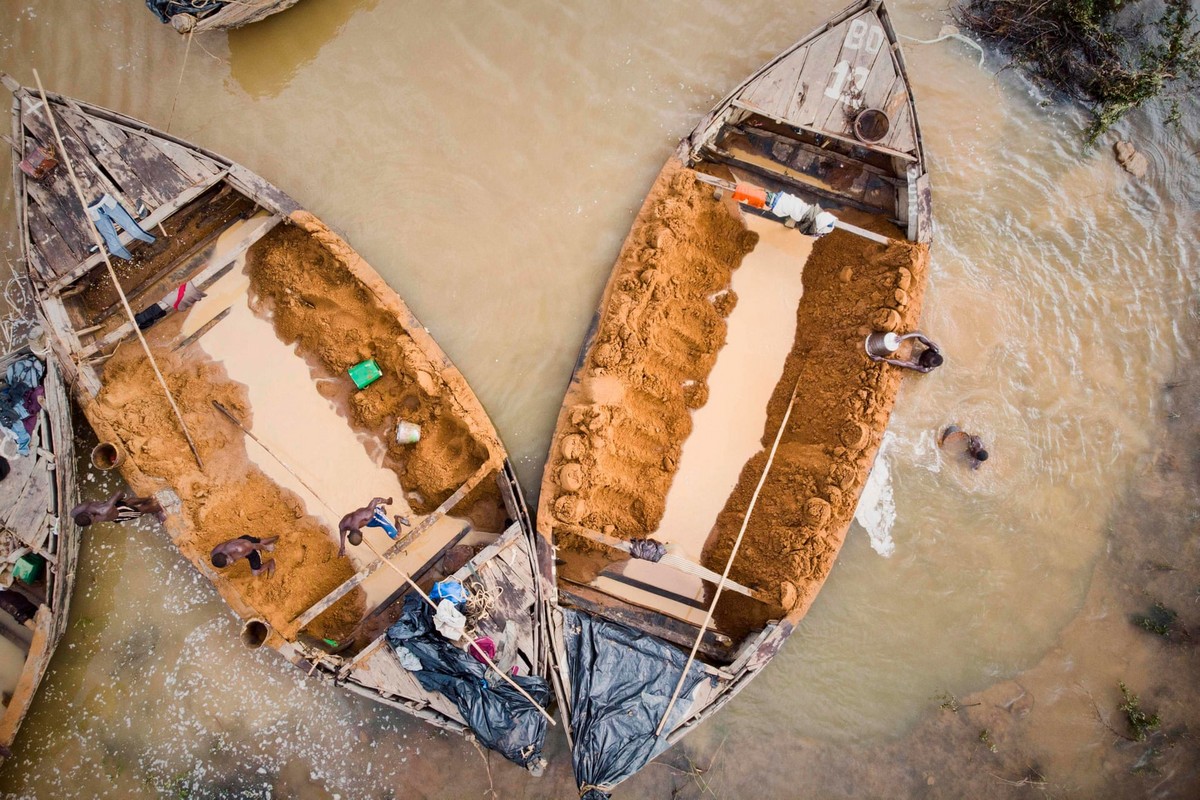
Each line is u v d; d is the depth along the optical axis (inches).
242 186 262.7
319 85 296.0
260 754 279.1
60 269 256.5
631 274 269.1
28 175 252.8
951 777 289.6
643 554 257.8
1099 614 296.2
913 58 301.0
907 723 291.4
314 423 279.7
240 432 276.1
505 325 293.0
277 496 275.0
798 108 263.6
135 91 292.2
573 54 298.0
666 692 252.2
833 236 284.5
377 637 268.4
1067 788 288.8
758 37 298.2
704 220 281.0
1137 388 300.8
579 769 247.3
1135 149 301.7
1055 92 300.4
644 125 297.6
